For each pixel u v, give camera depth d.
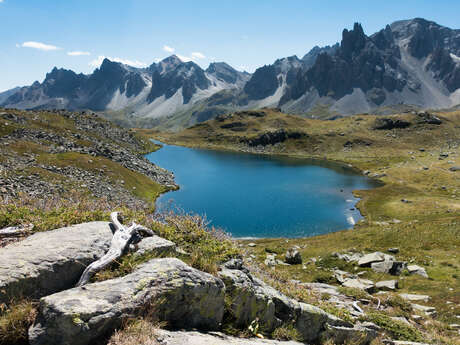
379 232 54.16
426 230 51.22
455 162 153.38
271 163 191.00
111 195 71.56
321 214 85.88
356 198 104.31
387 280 32.22
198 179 131.12
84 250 6.80
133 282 5.93
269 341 7.41
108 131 178.25
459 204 85.19
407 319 18.58
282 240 62.69
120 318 5.22
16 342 5.05
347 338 11.01
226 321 7.48
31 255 6.18
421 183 123.88
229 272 8.43
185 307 6.38
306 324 9.66
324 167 176.75
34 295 5.71
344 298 20.27
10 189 51.72
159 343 5.14
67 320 4.75
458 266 35.41
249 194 106.94
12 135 92.50
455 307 23.48
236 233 71.00
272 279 14.72
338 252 44.56
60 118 158.75
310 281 32.88
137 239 7.95
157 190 98.50
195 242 10.30
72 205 11.05
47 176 65.12
